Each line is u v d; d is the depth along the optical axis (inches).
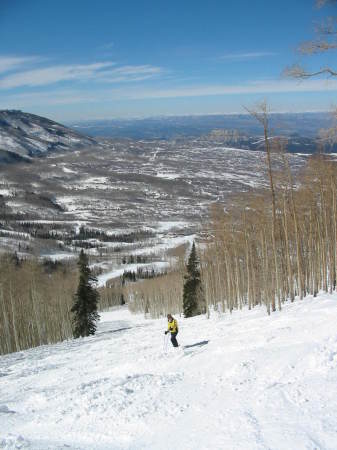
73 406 433.4
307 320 618.2
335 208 1019.9
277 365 432.1
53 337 2194.9
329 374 376.2
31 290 2114.9
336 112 509.7
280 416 313.7
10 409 492.4
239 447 276.2
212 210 1393.9
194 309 1904.5
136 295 3885.3
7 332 1808.6
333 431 277.0
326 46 490.9
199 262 1948.8
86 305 1883.6
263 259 1208.2
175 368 555.2
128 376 536.7
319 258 1208.2
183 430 330.0
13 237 7741.1
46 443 347.3
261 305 1304.1
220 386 420.8
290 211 1110.4
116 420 378.6
